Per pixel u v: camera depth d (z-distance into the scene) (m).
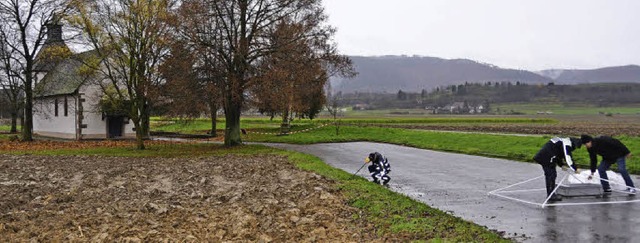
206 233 10.39
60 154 30.25
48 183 17.73
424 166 22.20
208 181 17.81
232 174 19.70
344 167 22.55
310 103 50.88
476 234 9.89
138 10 33.31
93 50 38.34
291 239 9.87
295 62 32.66
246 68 32.84
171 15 32.50
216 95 31.73
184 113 34.69
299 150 32.19
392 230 10.27
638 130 51.47
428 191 15.53
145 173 20.47
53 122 55.38
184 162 25.03
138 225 11.17
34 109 51.84
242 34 33.94
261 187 16.06
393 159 25.44
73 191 15.81
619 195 14.20
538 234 10.12
